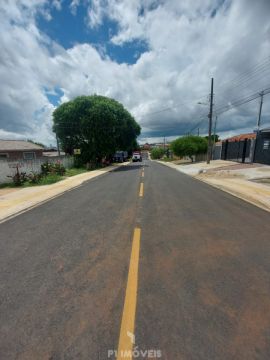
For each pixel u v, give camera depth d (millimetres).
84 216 6719
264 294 2875
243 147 24000
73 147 32969
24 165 15984
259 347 2080
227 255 3969
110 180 16047
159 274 3393
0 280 3373
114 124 30438
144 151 145750
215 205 7633
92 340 2209
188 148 32562
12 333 2328
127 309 2641
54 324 2434
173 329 2322
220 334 2238
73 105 31078
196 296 2854
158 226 5551
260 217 6195
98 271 3541
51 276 3441
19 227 5930
